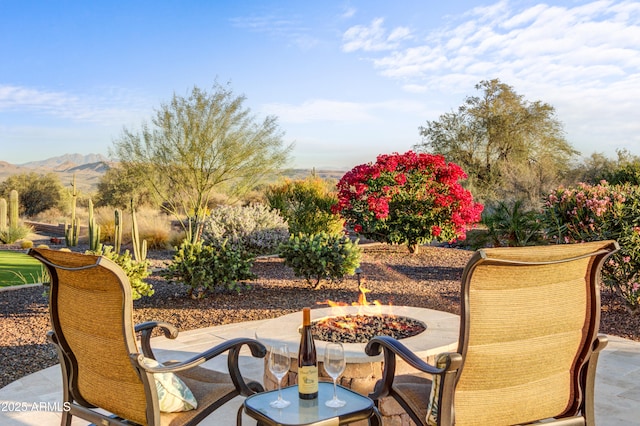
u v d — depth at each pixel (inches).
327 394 106.6
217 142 621.9
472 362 86.1
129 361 92.8
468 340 84.0
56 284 104.3
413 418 100.1
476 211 462.6
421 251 492.7
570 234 265.6
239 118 626.8
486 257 78.1
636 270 242.8
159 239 599.2
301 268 326.6
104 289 92.0
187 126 616.7
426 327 158.2
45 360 198.2
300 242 334.0
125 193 864.9
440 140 1074.7
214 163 622.8
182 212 701.9
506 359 87.8
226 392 107.1
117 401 98.6
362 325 162.6
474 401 88.9
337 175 1392.7
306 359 103.7
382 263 433.4
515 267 83.7
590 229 254.8
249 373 179.8
